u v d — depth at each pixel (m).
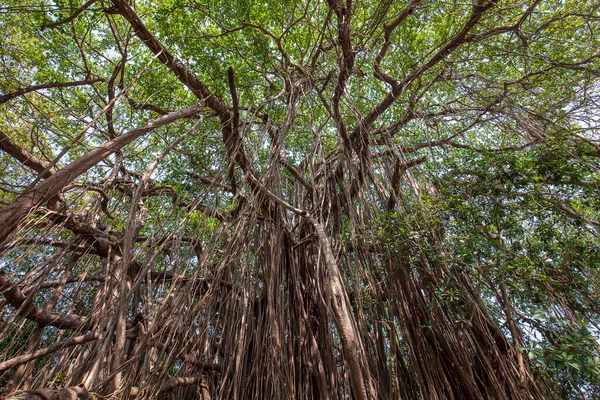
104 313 3.60
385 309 4.57
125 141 3.52
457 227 4.13
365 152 5.71
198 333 4.59
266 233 5.57
